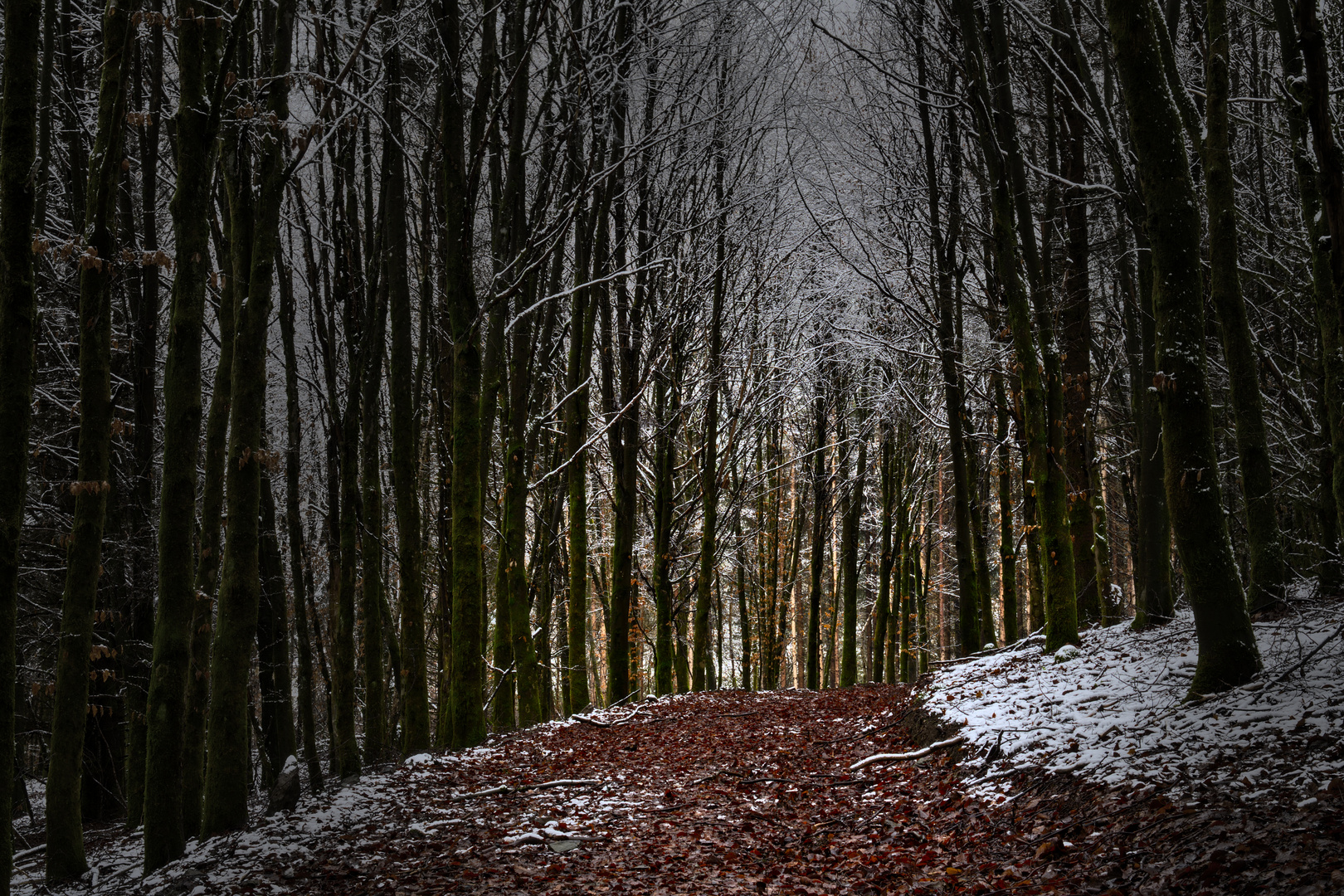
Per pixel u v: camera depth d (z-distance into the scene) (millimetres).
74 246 8477
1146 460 13477
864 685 22328
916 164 18859
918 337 20750
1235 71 15539
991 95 14258
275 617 14148
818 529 27484
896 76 15680
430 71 14797
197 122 8977
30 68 7059
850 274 24688
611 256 19672
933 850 7156
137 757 12930
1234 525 18156
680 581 27578
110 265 8664
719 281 22375
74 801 8953
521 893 6500
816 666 27031
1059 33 13672
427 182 15258
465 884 6734
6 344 6879
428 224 15797
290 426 12992
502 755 12758
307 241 13016
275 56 9781
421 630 13016
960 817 7898
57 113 14102
